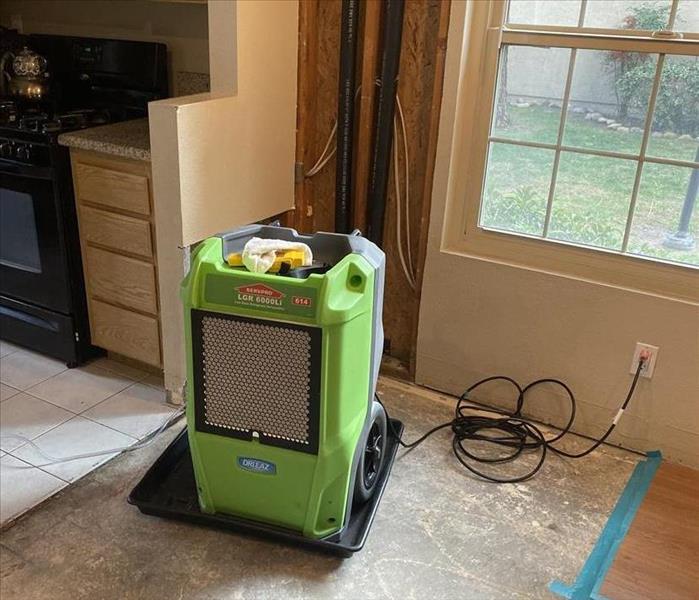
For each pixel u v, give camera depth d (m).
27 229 2.69
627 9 2.15
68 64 3.10
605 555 1.98
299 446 1.80
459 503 2.16
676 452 2.39
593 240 2.39
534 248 2.47
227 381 1.80
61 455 2.30
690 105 2.11
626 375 2.39
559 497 2.20
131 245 2.53
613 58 2.18
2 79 3.05
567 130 2.32
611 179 2.30
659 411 2.37
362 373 1.82
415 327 2.78
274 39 2.52
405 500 2.16
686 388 2.30
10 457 2.28
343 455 1.81
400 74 2.55
